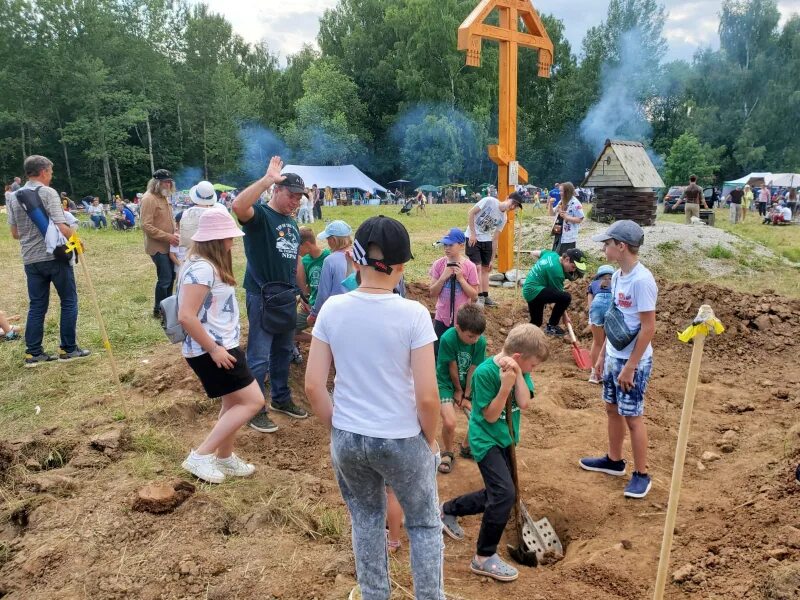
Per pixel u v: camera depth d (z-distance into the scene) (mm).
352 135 61188
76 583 3145
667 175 52281
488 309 9234
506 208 9258
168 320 3939
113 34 56000
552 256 7977
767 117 55625
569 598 3338
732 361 7598
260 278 5055
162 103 59875
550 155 66062
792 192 29000
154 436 4793
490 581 3520
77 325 8164
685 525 4023
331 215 33969
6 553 3396
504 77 11250
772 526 3672
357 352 2482
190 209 6949
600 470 4871
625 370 4262
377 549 2691
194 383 5871
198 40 64562
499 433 3703
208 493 4000
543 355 3736
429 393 2445
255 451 4957
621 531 4082
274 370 5496
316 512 3992
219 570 3283
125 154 54344
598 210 14969
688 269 12453
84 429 4914
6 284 11656
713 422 5848
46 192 6320
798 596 2918
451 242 5727
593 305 6691
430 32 56625
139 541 3486
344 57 68250
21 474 4199
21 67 53031
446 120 55344
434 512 2686
